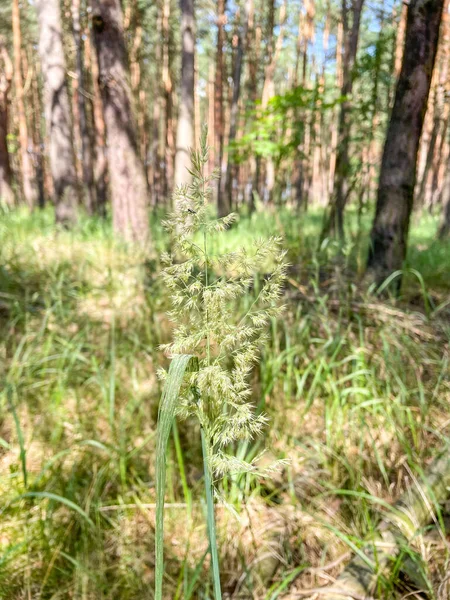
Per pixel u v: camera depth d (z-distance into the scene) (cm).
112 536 175
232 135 1209
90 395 256
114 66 563
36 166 1789
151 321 320
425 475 207
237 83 1206
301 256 448
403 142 396
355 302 360
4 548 168
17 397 241
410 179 404
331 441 220
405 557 170
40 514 169
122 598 152
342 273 422
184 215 61
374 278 402
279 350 285
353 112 563
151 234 561
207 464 64
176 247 62
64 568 161
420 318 358
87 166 1252
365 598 152
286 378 247
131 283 397
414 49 381
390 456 220
